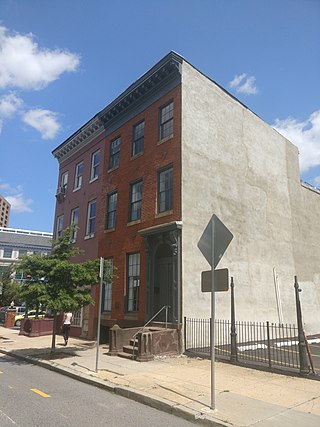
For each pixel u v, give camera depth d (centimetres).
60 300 1291
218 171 1705
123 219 1833
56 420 620
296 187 2289
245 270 1734
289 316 1933
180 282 1413
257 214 1898
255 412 655
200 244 784
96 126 2228
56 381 961
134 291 1686
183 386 848
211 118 1739
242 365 1102
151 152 1719
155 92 1775
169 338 1317
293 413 650
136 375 977
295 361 1119
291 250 2089
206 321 1449
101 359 1249
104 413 673
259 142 2045
